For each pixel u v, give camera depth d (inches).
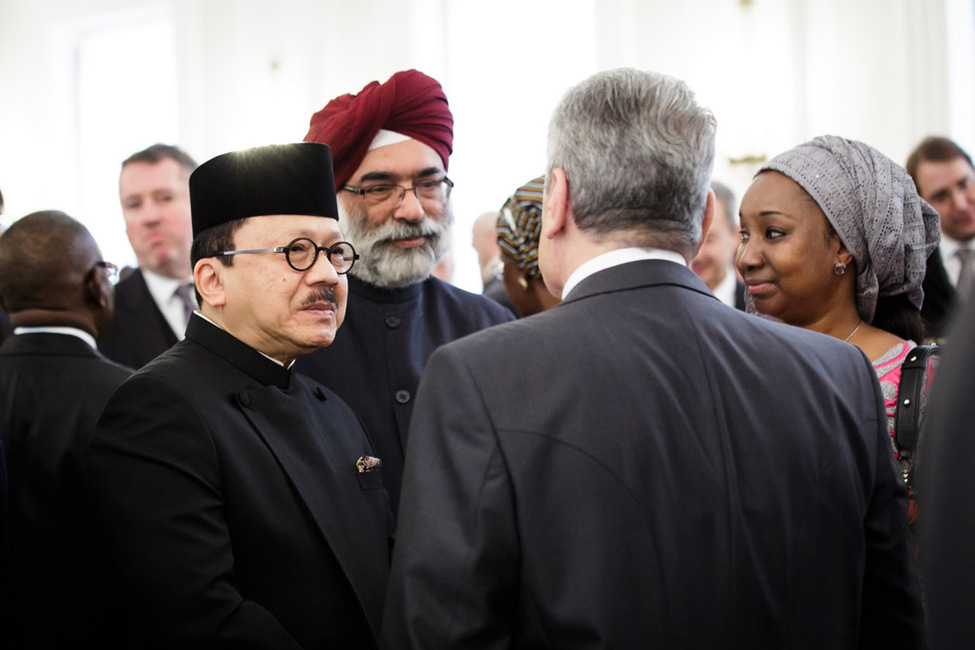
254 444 72.6
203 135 311.3
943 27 207.6
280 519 71.4
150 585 67.0
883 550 55.9
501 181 279.9
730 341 54.9
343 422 83.7
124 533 68.6
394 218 96.4
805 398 54.3
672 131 55.4
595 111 56.1
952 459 35.5
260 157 75.5
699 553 49.9
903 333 81.9
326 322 76.0
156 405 70.7
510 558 50.1
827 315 79.9
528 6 277.3
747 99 227.5
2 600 75.8
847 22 216.5
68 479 92.0
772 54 224.7
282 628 67.8
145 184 139.9
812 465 52.9
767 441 52.2
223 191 75.8
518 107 278.7
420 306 103.9
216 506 69.2
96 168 349.4
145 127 339.9
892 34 212.1
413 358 98.7
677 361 53.1
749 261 79.9
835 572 52.9
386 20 283.4
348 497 76.7
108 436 71.1
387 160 96.0
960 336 37.2
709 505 50.5
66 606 91.8
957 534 34.9
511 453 50.4
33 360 95.6
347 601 72.4
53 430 92.7
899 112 211.2
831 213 76.7
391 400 96.5
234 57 307.0
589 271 56.8
